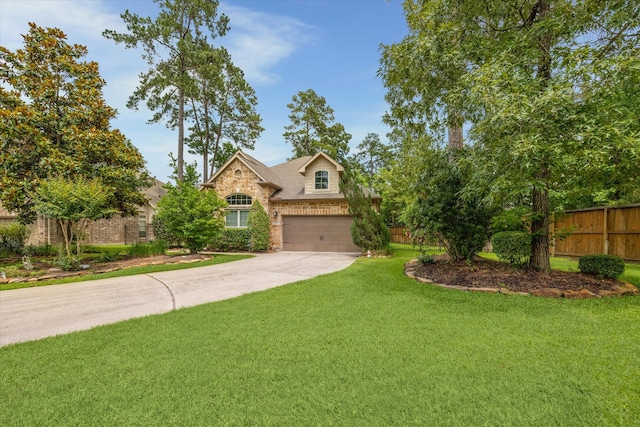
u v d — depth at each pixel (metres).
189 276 8.70
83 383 2.91
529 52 5.84
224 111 25.89
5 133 10.43
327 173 16.72
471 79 5.78
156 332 4.23
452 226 7.45
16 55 11.15
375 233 13.22
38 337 4.16
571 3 5.84
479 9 6.62
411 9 8.34
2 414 2.47
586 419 2.26
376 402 2.51
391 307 5.21
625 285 5.87
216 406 2.51
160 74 20.62
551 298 5.46
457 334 3.92
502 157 5.23
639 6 5.30
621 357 3.19
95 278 8.64
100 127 12.95
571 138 4.75
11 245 13.51
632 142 4.29
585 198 11.96
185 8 20.28
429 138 10.88
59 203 9.74
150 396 2.67
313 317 4.75
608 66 4.62
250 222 15.92
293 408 2.46
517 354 3.30
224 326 4.42
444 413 2.36
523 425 2.21
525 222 7.01
